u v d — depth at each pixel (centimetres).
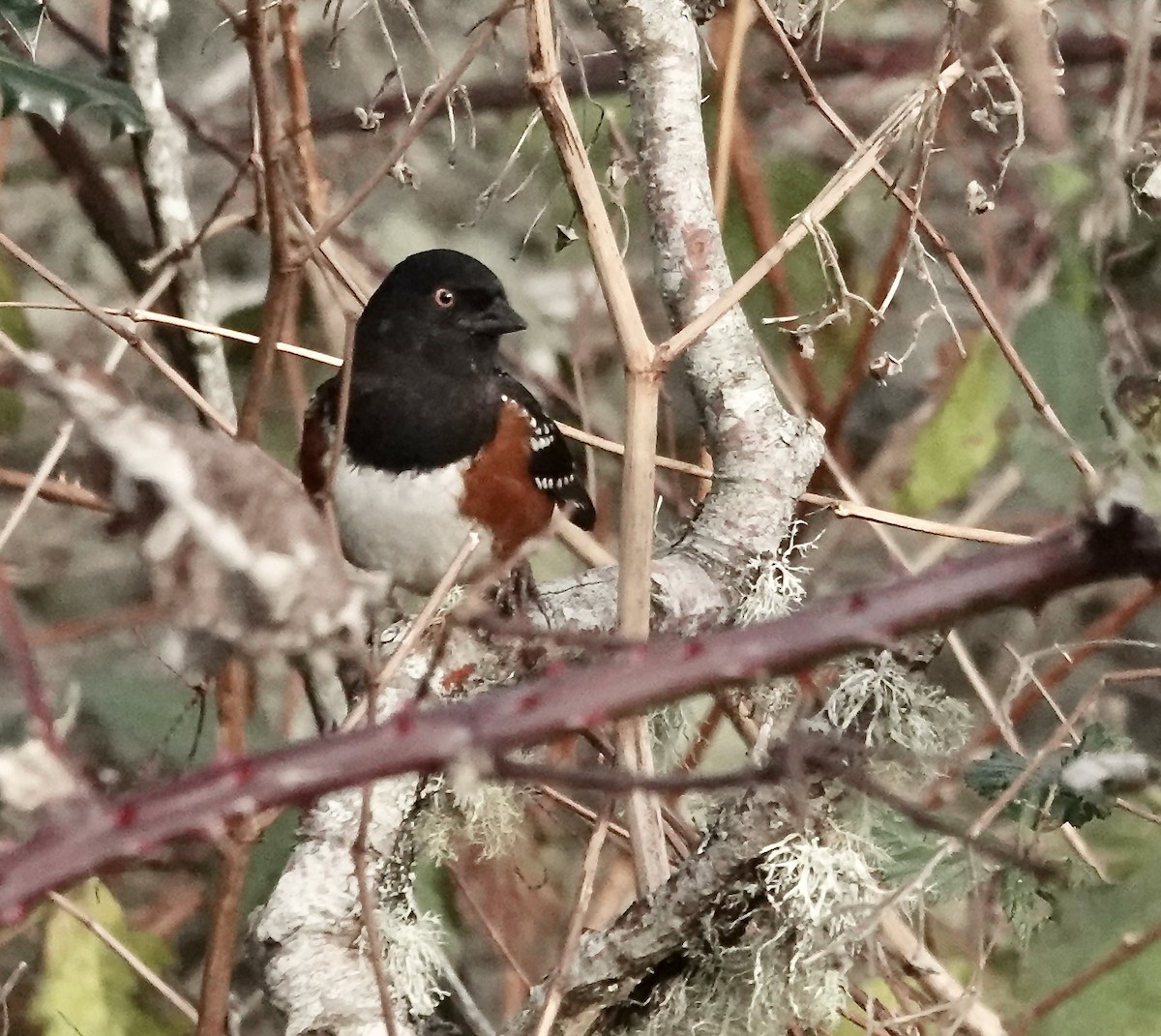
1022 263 636
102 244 838
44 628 621
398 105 793
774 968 390
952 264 471
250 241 865
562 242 512
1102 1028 400
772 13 536
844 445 742
